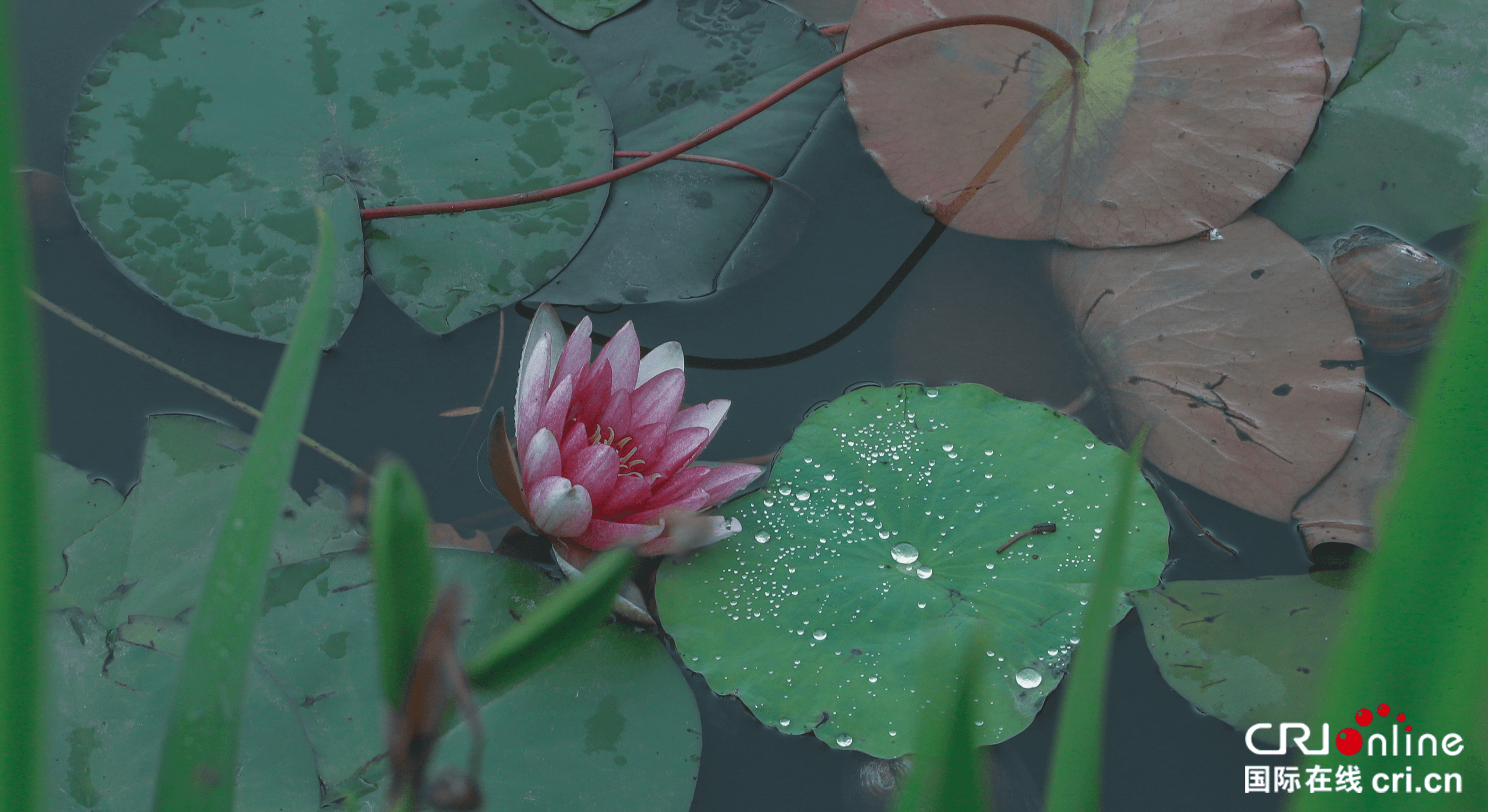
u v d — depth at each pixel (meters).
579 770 2.26
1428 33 2.44
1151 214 2.41
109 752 2.25
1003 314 2.39
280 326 2.36
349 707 2.27
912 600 2.30
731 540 2.32
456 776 0.98
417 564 0.87
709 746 2.28
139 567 2.30
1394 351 2.38
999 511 2.32
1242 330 2.37
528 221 2.39
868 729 2.27
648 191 2.41
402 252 2.38
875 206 2.42
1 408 0.81
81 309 2.36
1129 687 2.29
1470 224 2.40
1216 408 2.36
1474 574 0.60
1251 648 2.30
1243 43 2.43
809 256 2.40
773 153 2.43
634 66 2.45
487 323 2.38
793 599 2.30
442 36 2.42
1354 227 2.40
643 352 2.37
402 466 0.88
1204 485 2.34
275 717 2.26
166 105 2.39
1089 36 2.44
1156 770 2.28
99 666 2.27
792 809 2.26
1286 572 2.32
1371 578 0.63
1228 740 2.28
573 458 2.29
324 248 0.92
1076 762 0.88
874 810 2.26
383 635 0.89
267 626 2.28
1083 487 2.33
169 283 2.36
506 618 2.29
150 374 2.35
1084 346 2.38
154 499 2.31
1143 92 2.43
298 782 2.25
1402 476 0.61
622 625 2.29
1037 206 2.42
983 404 2.35
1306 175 2.41
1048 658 2.29
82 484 2.31
